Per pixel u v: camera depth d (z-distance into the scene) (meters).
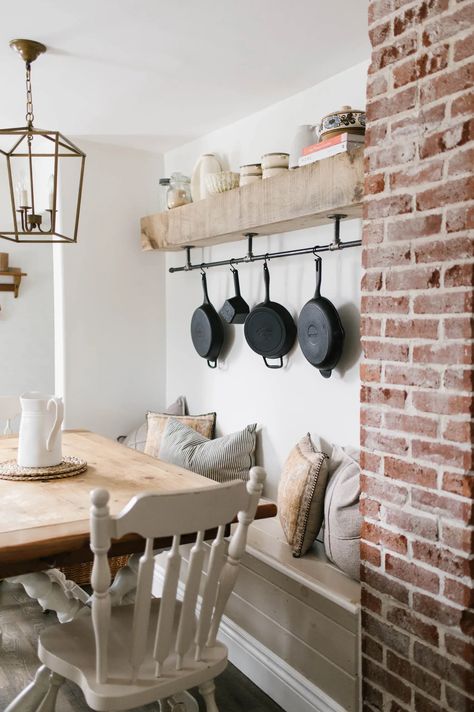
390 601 1.82
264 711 2.23
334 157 2.26
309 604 2.15
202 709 2.24
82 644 1.68
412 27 1.71
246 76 2.70
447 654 1.66
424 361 1.70
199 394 3.68
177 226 3.30
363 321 1.89
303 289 2.88
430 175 1.67
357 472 2.30
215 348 3.41
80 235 3.66
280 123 3.02
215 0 2.05
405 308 1.75
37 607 3.02
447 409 1.64
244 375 3.30
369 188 1.86
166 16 2.16
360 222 2.57
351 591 2.05
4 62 2.54
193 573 1.52
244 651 2.45
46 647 1.66
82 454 2.58
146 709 2.21
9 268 4.27
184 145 3.73
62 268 3.62
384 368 1.83
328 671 2.07
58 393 3.75
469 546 1.59
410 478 1.75
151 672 1.56
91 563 3.14
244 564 2.48
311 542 2.37
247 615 2.46
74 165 3.63
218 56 2.50
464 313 1.59
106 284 3.75
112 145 3.73
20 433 2.26
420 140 1.69
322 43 2.38
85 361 3.71
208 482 2.14
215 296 3.50
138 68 2.61
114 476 2.21
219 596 1.65
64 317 3.64
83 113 3.17
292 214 2.48
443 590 1.66
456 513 1.62
